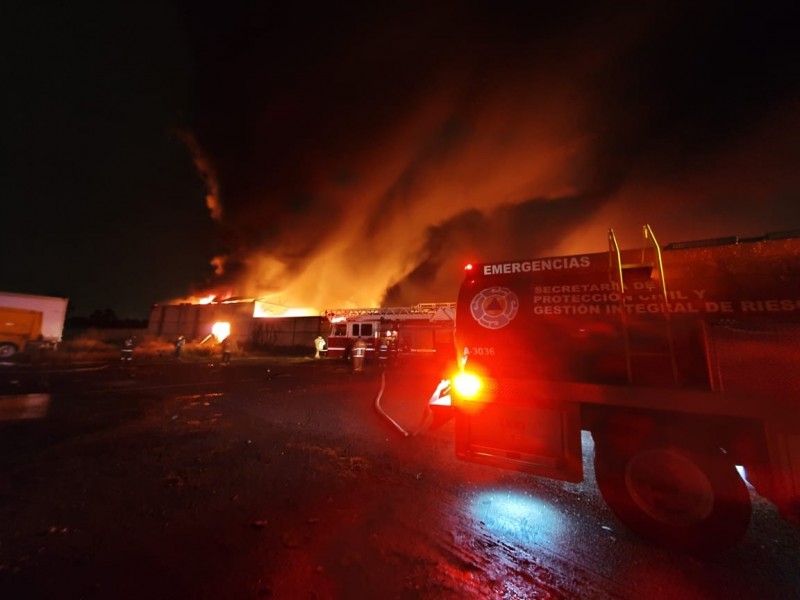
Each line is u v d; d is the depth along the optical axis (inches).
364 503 132.7
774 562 98.4
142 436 213.9
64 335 1229.7
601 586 89.1
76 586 85.8
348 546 104.7
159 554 99.5
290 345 1106.7
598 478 117.2
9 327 710.5
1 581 86.9
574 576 92.7
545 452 122.1
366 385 432.8
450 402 157.8
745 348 99.5
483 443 133.3
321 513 124.6
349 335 804.6
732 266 106.7
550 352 126.4
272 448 195.5
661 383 108.6
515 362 131.3
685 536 102.4
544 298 132.0
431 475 160.7
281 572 92.4
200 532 111.3
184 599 82.2
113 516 120.5
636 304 116.7
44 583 86.7
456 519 121.6
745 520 96.0
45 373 516.1
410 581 89.7
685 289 110.6
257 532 111.9
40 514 121.0
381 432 229.8
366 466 170.7
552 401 123.6
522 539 109.7
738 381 98.8
